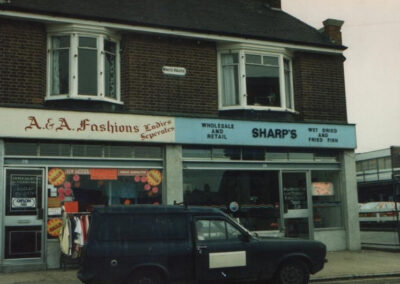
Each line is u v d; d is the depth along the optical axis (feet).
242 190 48.60
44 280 35.65
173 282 29.32
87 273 28.07
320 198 52.31
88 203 42.50
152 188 45.01
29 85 41.68
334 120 53.52
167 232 29.81
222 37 48.62
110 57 45.52
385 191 124.57
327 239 51.78
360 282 36.19
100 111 42.96
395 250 50.78
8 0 41.27
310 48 52.70
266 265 30.91
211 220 30.89
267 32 52.49
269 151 50.26
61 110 41.68
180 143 45.75
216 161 47.65
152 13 49.19
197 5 55.26
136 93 45.14
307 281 31.83
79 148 42.78
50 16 42.27
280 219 49.73
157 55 46.52
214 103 48.42
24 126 40.32
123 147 44.37
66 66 43.52
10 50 41.34
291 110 51.57
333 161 53.21
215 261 30.01
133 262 28.71
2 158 39.83
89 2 47.39
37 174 41.16
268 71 50.96
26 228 40.34
